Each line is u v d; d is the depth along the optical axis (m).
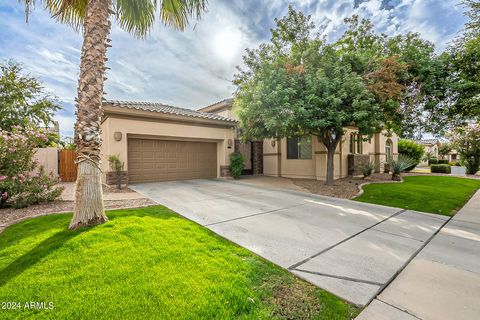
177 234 4.23
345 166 14.80
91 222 4.48
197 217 5.66
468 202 8.05
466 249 4.10
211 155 13.77
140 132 10.72
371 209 6.91
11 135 6.87
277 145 15.95
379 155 18.14
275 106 8.64
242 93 9.94
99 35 4.68
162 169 11.89
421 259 3.68
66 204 6.86
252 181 12.75
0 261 3.15
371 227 5.25
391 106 8.55
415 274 3.21
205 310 2.29
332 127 9.79
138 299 2.40
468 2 6.61
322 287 2.84
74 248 3.48
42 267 2.95
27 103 15.63
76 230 4.24
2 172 6.59
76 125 4.61
